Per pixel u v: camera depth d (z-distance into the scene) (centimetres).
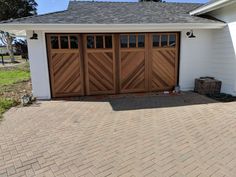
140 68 829
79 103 704
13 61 3216
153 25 723
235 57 730
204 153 362
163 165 329
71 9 902
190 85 871
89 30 707
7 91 920
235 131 450
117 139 425
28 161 350
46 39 741
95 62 793
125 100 732
